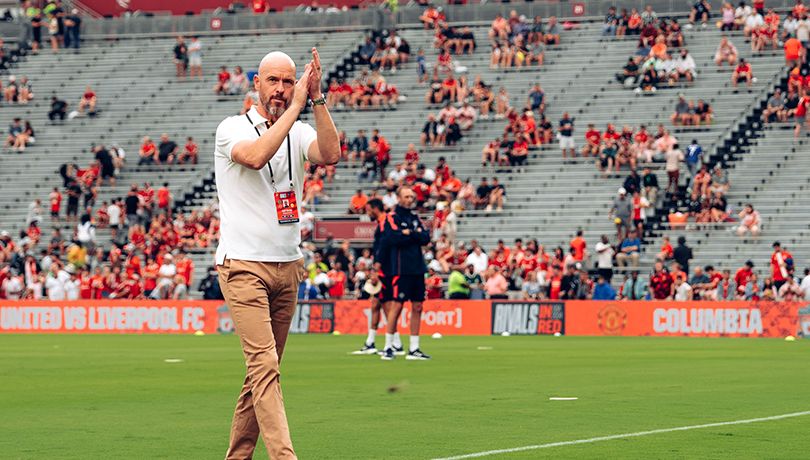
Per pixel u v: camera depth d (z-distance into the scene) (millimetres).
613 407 13688
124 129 60094
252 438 8172
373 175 50406
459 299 38000
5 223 54812
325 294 40969
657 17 58562
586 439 10797
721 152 47906
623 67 55250
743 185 45969
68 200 52219
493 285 39312
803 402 14273
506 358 23406
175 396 15523
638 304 35969
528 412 13180
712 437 10906
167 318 40375
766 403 14148
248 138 8055
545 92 55156
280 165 8156
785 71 51188
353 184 51031
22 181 57188
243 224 8023
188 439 11086
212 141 58031
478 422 12219
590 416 12750
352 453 10000
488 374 18969
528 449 10125
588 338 34125
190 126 59156
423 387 16516
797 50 50781
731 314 34969
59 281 44250
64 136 60312
